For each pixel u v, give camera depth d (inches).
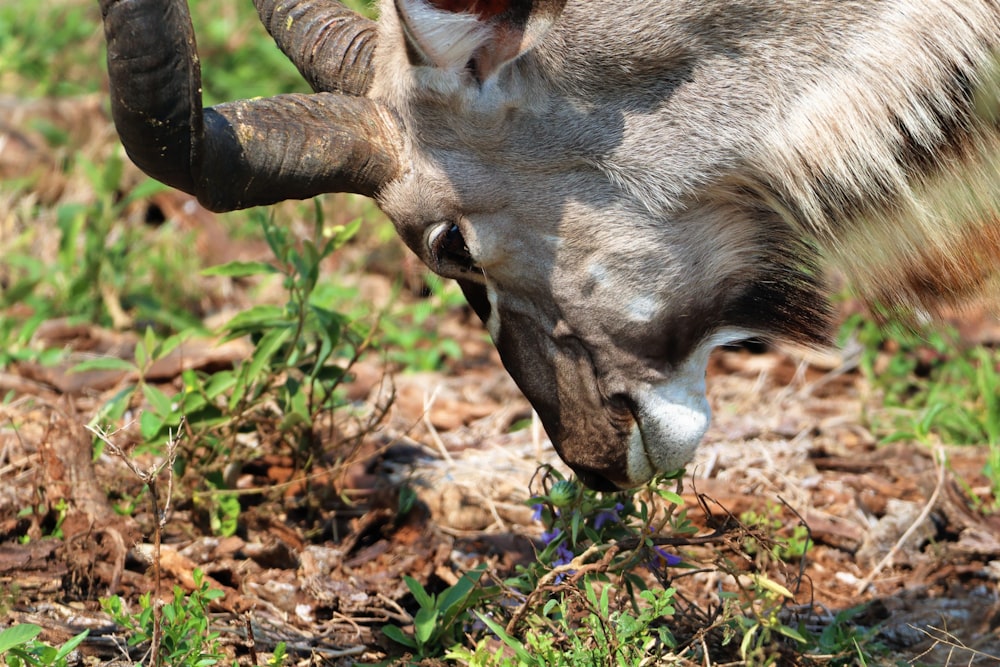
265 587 335.6
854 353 503.2
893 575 371.9
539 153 302.8
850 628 327.0
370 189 303.9
